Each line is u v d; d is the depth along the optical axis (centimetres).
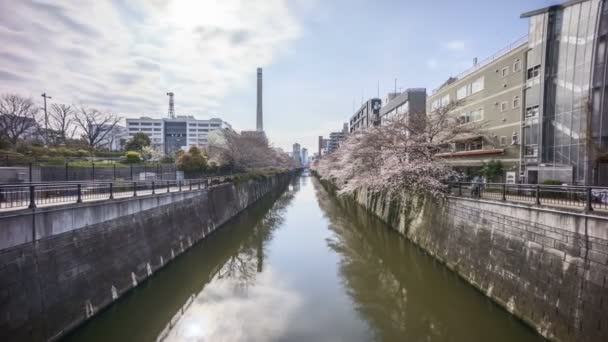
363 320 929
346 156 3011
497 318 901
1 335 591
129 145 3966
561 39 1655
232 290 1171
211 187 2170
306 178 10756
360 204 3303
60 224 760
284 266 1448
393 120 2283
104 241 935
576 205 792
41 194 978
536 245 795
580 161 1527
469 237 1132
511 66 1981
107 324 905
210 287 1208
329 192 4862
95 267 882
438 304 1015
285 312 988
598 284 617
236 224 2439
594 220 635
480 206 1070
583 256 655
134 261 1092
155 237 1281
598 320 609
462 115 2508
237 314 977
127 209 1079
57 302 732
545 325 736
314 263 1487
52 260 728
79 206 829
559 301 705
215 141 4544
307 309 1007
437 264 1359
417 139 1792
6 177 1391
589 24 1507
